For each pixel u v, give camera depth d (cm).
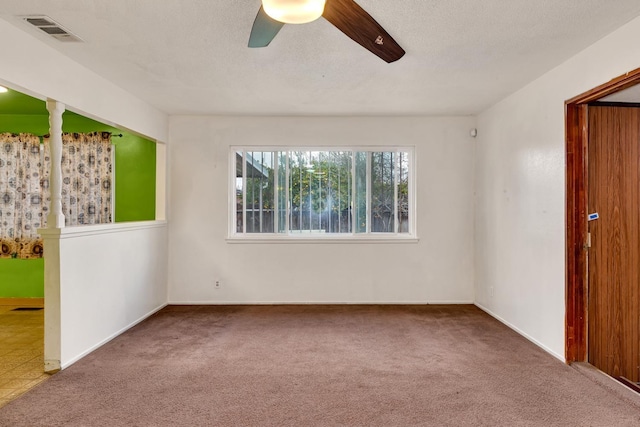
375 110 439
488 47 266
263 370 278
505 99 386
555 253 302
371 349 320
